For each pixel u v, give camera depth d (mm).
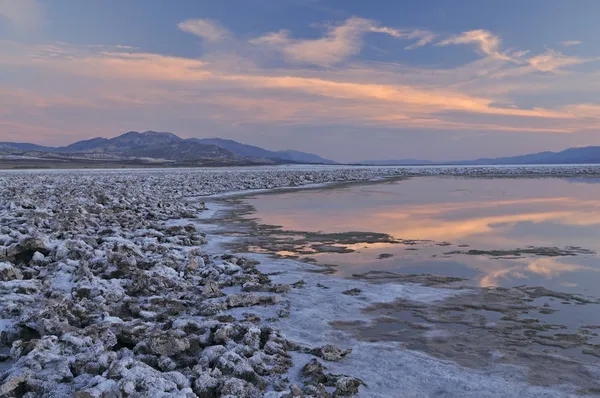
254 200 30859
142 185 39969
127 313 8195
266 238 16469
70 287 9172
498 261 12711
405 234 17297
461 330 7574
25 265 10984
